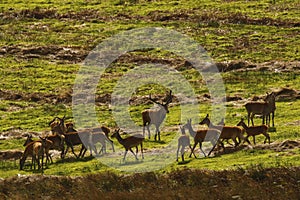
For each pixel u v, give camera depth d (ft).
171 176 456.04
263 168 459.32
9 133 622.13
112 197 414.21
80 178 467.52
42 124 652.48
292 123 611.06
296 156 499.10
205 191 419.54
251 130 538.06
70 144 545.85
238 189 421.18
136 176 460.55
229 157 515.09
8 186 459.73
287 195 410.93
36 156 532.32
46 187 451.53
